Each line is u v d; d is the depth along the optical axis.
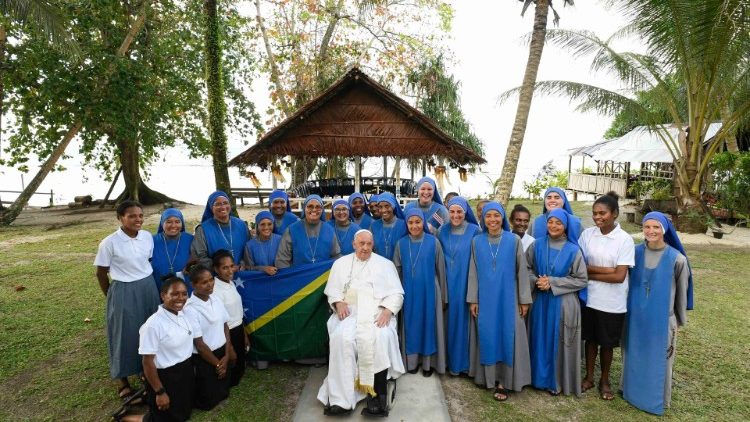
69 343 5.56
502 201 10.84
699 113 12.05
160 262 4.64
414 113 9.47
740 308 6.71
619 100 12.11
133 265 4.23
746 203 13.81
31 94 15.48
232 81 18.61
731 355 5.21
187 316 3.99
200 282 4.08
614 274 4.14
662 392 4.05
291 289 4.94
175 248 4.71
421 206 6.16
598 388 4.53
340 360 4.12
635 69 11.81
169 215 4.60
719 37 9.41
